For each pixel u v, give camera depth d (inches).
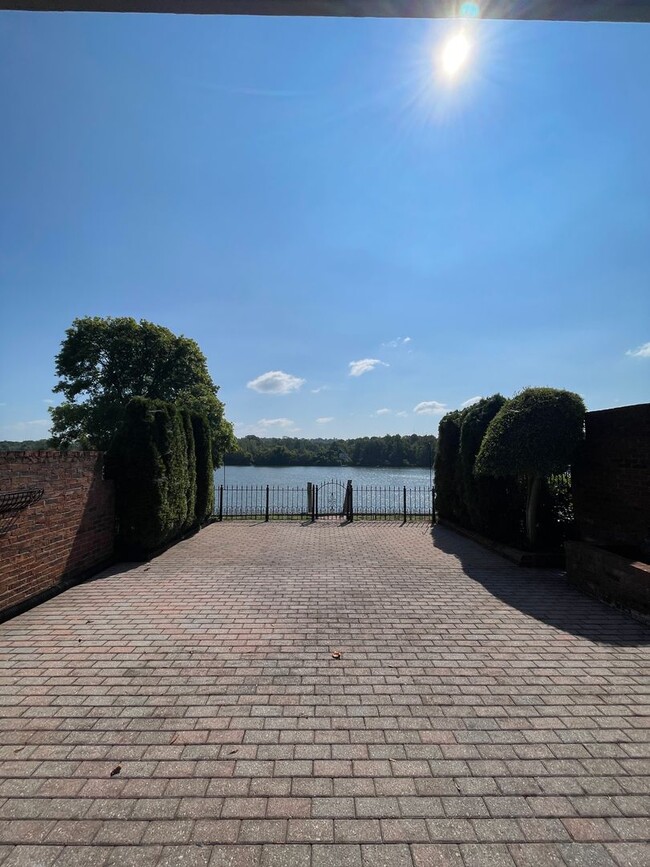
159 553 320.5
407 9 72.1
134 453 292.5
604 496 265.4
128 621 183.8
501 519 331.6
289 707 121.1
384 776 95.4
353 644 162.4
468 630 175.8
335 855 76.9
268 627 178.5
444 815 85.3
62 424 792.3
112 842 79.0
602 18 74.2
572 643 163.3
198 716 116.6
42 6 71.9
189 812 85.7
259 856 76.6
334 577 255.8
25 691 128.6
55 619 185.5
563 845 79.0
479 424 354.3
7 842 79.0
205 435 444.5
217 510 564.7
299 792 90.7
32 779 94.0
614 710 120.2
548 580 249.0
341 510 564.1
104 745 104.8
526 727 112.5
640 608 184.9
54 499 221.0
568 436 263.6
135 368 796.0
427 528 452.8
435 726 112.8
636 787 92.7
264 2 70.6
